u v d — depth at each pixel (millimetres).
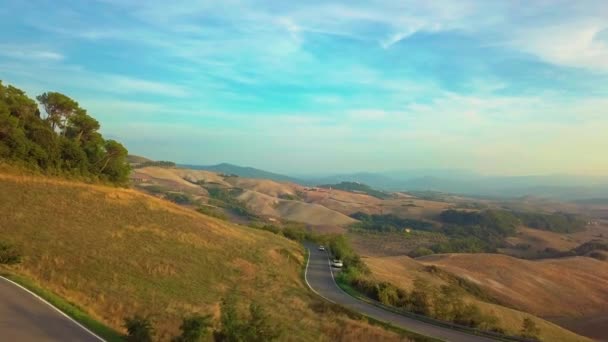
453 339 32781
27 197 50688
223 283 39938
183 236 53688
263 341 16516
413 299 49219
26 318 17953
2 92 66250
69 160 71438
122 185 81562
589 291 132125
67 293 23812
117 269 33906
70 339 16312
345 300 46812
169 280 35375
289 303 38562
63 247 36156
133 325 17969
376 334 31453
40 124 69750
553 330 66188
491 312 60469
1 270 25297
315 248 93438
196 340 16828
